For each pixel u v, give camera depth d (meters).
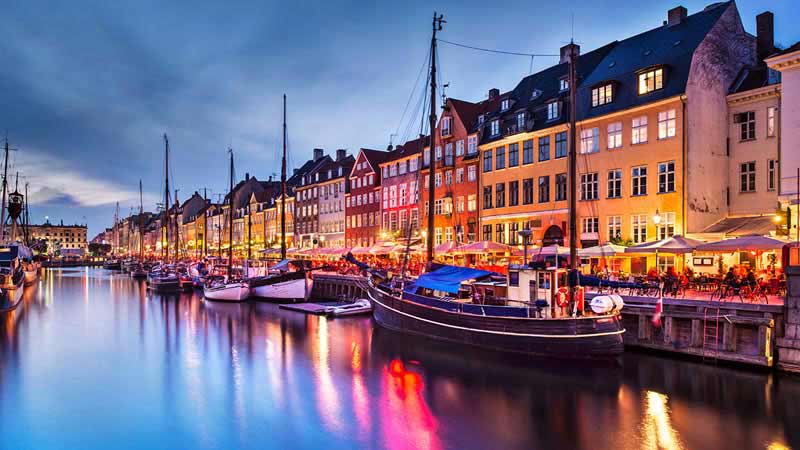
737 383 17.61
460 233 49.00
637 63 35.69
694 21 34.94
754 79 32.53
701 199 31.28
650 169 32.66
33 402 17.45
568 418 15.41
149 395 18.06
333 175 74.31
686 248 23.94
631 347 22.34
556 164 38.81
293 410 16.44
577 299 21.06
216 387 18.91
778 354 18.38
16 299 43.38
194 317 36.16
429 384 18.86
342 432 14.65
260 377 20.17
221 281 51.62
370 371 20.80
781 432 14.12
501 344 22.22
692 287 25.09
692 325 20.42
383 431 14.66
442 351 23.58
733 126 32.69
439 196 51.88
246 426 15.20
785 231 25.25
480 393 17.75
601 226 35.28
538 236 39.94
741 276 23.28
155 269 73.25
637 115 33.53
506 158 43.31
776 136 30.33
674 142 31.39
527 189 41.28
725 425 14.63
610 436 14.13
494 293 24.14
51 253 180.38
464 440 14.01
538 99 42.81
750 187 31.64
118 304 44.78
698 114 31.48
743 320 18.97
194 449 13.72
